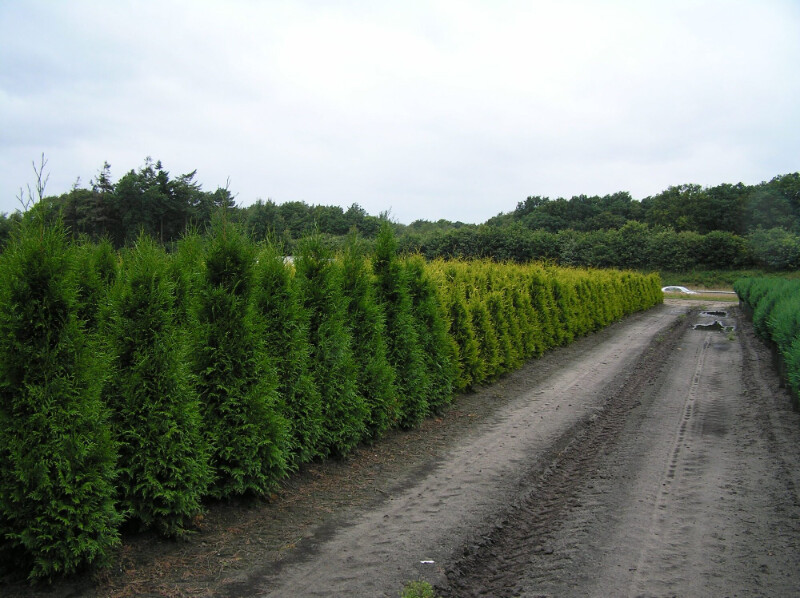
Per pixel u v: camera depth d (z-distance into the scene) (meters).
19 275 4.25
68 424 4.32
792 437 8.73
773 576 4.68
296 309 6.99
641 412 10.98
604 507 6.29
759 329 20.30
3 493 4.09
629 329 26.91
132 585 4.45
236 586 4.48
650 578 4.70
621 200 102.25
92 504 4.40
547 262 23.77
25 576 4.36
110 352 4.96
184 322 6.09
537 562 5.06
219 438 5.88
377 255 9.63
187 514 5.29
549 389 13.29
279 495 6.48
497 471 7.51
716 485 6.91
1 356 4.10
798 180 79.44
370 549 5.19
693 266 64.12
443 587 4.55
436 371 10.57
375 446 8.55
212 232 6.38
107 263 6.57
